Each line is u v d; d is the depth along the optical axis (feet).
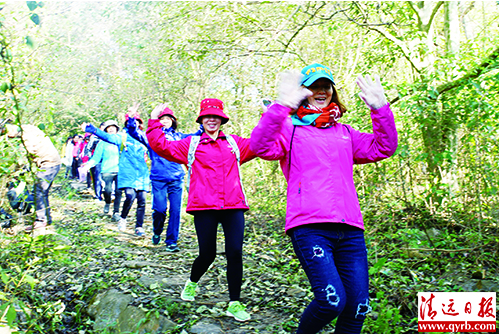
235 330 11.16
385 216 16.76
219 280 15.11
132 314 12.13
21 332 10.20
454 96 17.74
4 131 12.18
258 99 24.79
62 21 24.23
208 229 11.88
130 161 22.86
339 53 31.22
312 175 8.36
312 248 8.02
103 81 36.78
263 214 25.09
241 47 20.11
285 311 12.44
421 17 24.81
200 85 26.73
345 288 8.16
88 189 41.45
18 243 12.23
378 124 8.56
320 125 8.66
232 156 12.03
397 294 12.26
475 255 14.51
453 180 18.45
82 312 13.20
